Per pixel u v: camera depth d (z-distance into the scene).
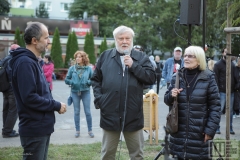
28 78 3.00
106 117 3.81
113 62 3.87
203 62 3.69
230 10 4.93
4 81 6.38
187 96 3.70
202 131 3.63
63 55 30.11
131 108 3.76
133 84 3.78
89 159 5.22
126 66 3.81
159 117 9.30
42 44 3.22
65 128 7.83
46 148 3.32
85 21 32.62
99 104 3.90
